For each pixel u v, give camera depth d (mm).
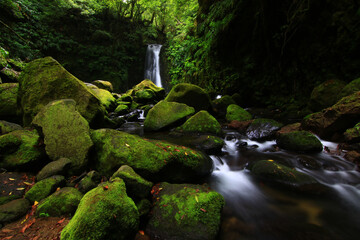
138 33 21734
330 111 4047
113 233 1568
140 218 1978
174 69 14391
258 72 8375
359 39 5301
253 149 4199
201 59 11109
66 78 4402
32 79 4297
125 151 2654
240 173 3318
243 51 8906
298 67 6891
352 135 3586
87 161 2693
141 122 7160
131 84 20750
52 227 1782
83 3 18531
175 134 4922
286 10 7039
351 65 5520
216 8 9344
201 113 5223
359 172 2992
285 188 2736
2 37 11062
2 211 1889
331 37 5926
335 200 2498
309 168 3260
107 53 18906
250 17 8391
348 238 1932
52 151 2760
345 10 5531
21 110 4410
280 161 3541
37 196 2168
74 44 17094
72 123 2900
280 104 7371
